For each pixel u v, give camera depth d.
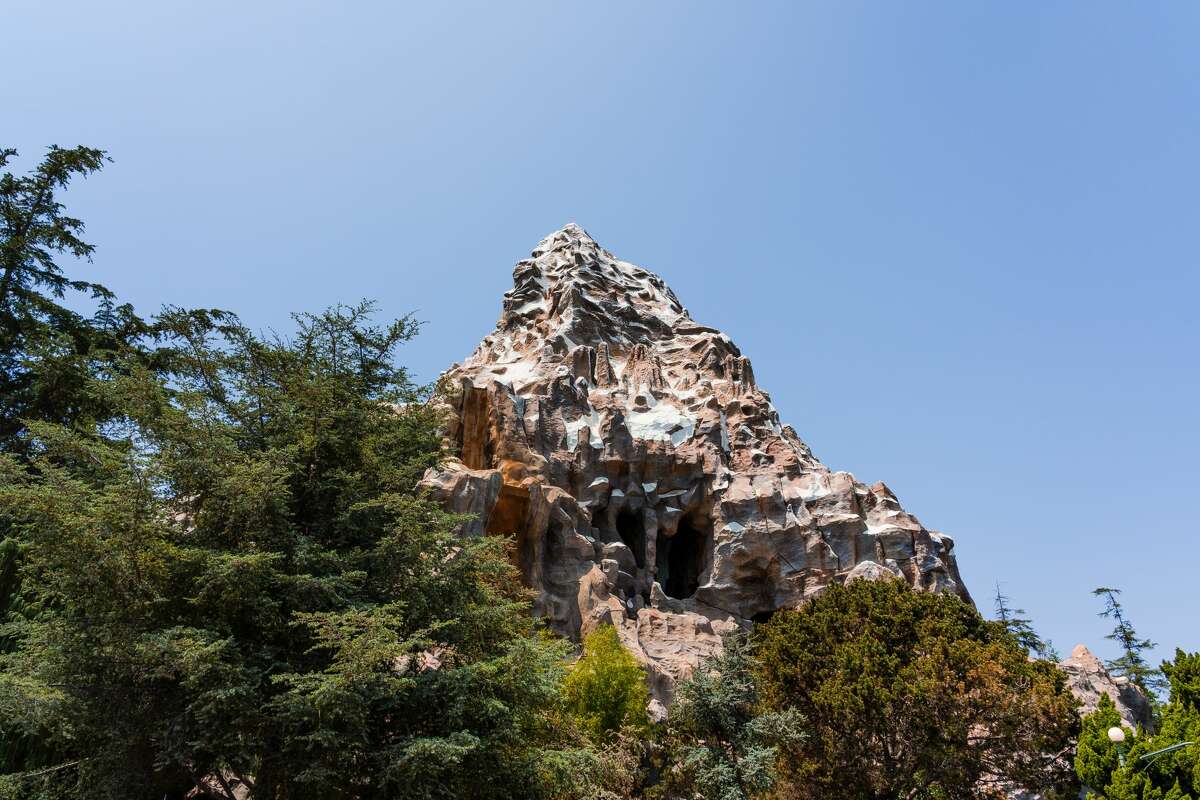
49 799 19.61
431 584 22.98
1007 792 38.78
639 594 55.53
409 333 26.92
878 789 34.56
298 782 19.36
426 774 18.92
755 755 31.06
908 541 59.62
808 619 41.44
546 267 92.88
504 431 57.28
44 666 18.97
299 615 19.00
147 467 19.73
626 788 32.78
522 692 22.02
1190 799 29.39
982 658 34.78
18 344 34.25
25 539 26.19
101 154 37.12
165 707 19.30
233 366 24.48
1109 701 34.56
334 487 23.84
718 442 65.94
